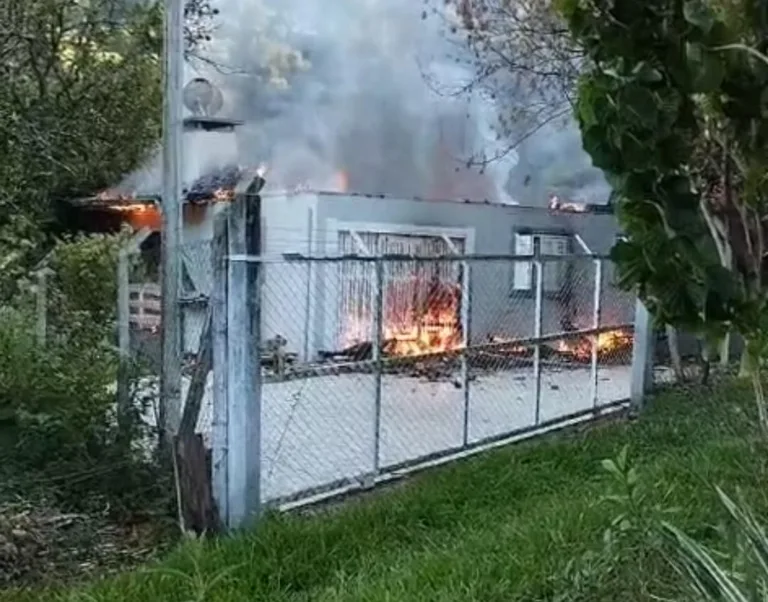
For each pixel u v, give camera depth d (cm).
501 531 376
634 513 294
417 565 334
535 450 557
